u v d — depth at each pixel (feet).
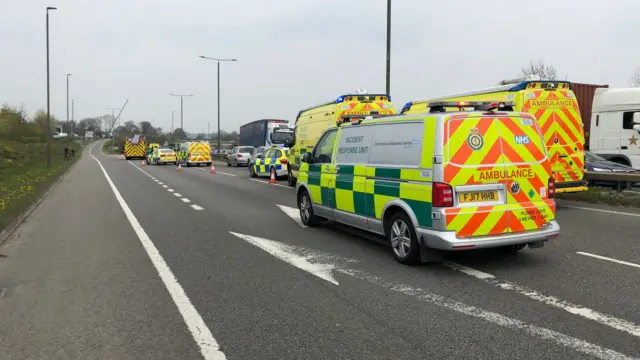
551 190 20.57
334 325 14.17
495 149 19.48
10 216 32.81
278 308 15.67
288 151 66.03
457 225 18.72
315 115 53.52
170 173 92.17
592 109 59.47
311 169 29.43
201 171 99.19
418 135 20.03
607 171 46.09
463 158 18.99
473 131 19.22
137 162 157.69
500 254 22.44
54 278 19.42
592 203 40.27
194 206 41.06
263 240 26.43
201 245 25.36
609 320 14.26
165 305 16.11
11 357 12.32
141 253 23.70
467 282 18.22
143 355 12.39
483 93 39.42
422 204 19.53
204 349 12.70
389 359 11.94
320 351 12.46
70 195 52.16
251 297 16.81
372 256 22.53
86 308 15.89
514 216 19.58
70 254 23.65
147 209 39.47
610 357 11.89
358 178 24.06
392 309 15.42
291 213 36.32
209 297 16.88
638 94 55.36
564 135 37.60
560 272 19.39
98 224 32.42
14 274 20.06
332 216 27.30
